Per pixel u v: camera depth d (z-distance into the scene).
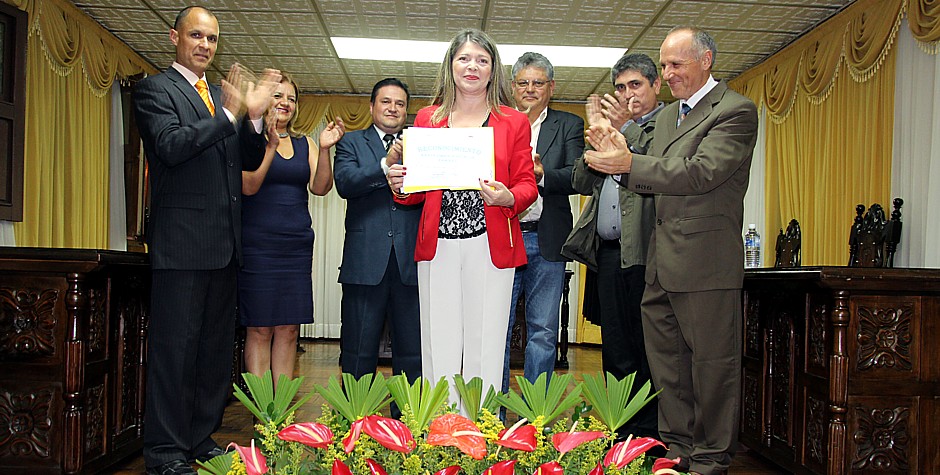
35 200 5.23
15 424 2.55
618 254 2.90
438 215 2.00
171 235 2.44
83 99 5.99
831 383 2.62
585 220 2.95
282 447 0.94
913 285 2.61
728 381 2.39
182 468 2.39
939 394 2.66
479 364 1.98
